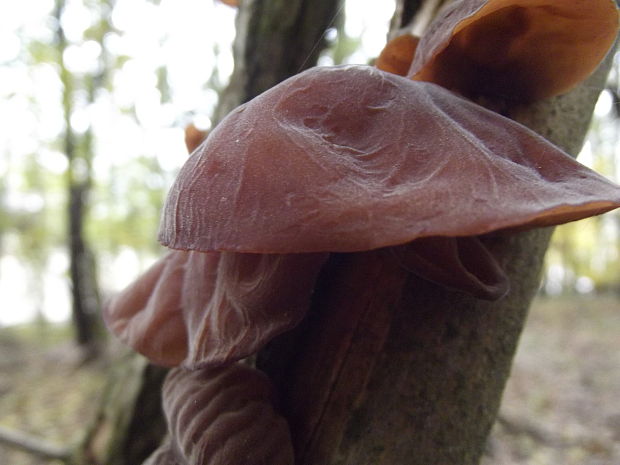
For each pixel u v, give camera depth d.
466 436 0.09
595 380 0.66
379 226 0.06
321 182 0.07
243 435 0.08
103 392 0.25
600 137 0.98
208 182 0.07
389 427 0.09
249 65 0.21
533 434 0.48
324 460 0.09
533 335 0.96
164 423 0.23
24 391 0.67
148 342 0.11
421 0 0.13
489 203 0.06
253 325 0.08
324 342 0.09
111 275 1.79
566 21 0.09
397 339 0.09
